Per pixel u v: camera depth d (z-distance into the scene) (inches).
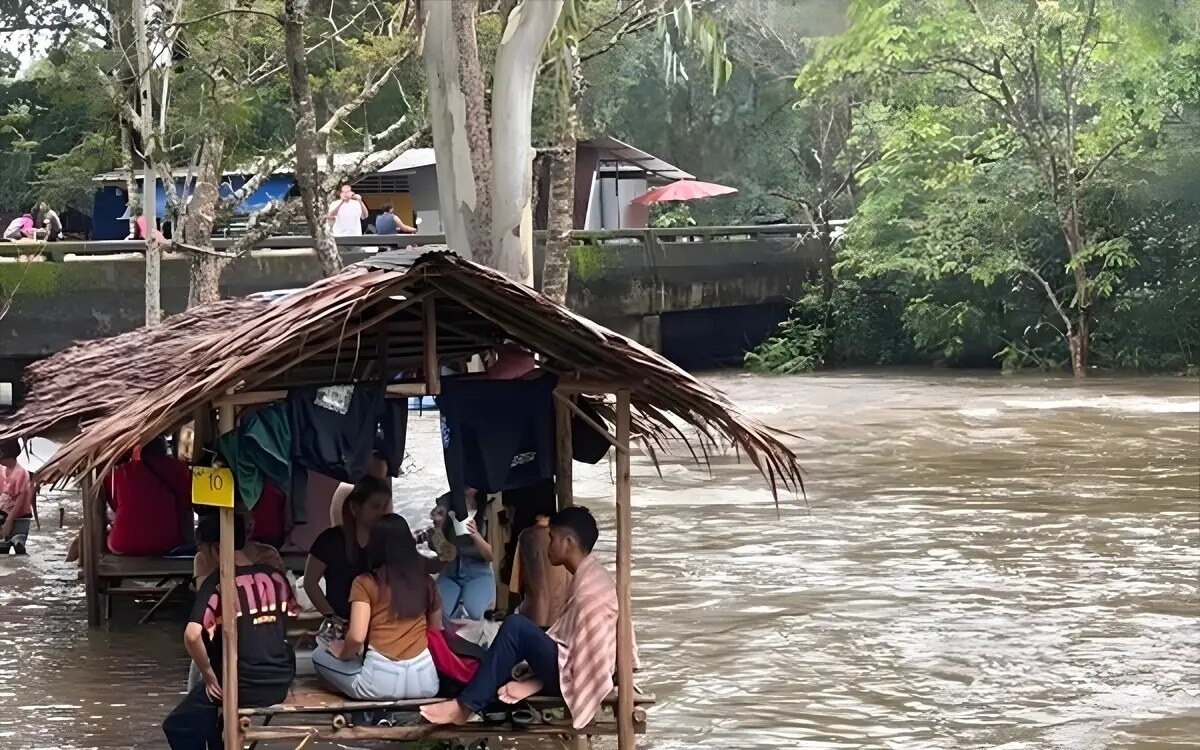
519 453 268.8
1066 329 1338.6
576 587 258.7
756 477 733.9
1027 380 1261.1
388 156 652.1
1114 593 465.4
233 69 708.0
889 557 526.9
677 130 1674.5
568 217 596.7
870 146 1483.8
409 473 622.8
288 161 716.7
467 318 262.1
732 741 321.1
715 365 1416.1
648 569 510.0
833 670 378.9
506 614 318.0
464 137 496.4
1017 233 1330.0
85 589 455.2
